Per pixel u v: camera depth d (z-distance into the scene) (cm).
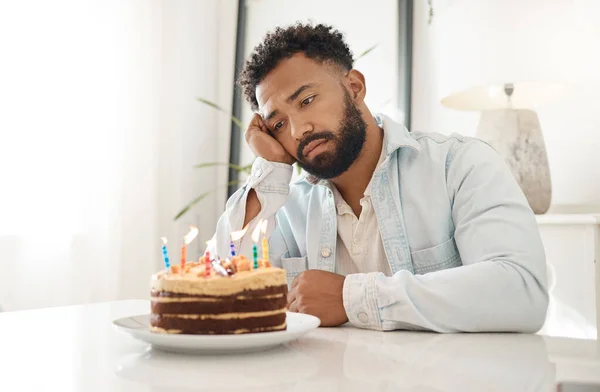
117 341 79
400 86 251
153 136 268
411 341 80
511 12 230
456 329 91
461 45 241
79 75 238
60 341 79
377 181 127
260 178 128
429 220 122
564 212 216
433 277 95
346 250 137
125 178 257
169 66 285
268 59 120
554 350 73
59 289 228
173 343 66
